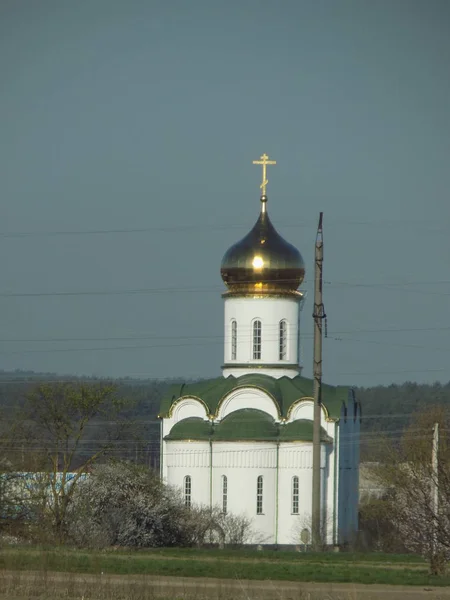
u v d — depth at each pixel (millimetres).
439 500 134625
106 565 137750
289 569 140875
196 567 139750
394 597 121000
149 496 188750
